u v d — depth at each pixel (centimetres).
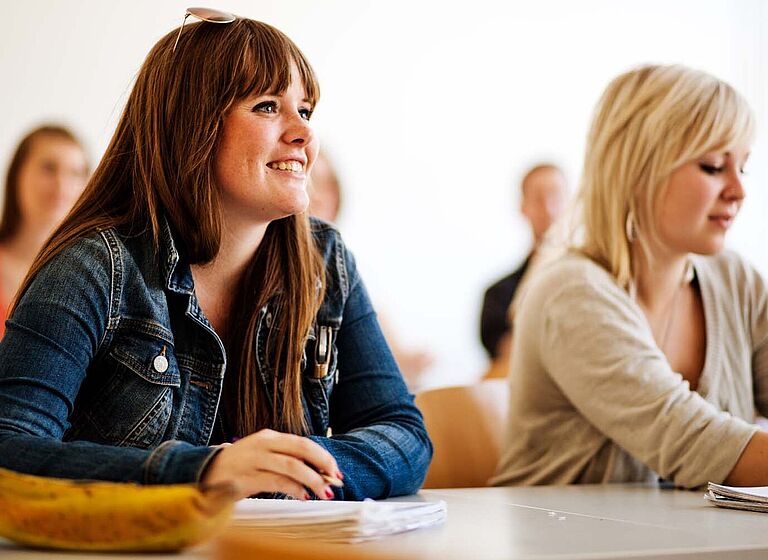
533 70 376
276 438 90
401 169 353
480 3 368
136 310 119
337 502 93
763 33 411
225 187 123
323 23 343
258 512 85
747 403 178
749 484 140
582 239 178
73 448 95
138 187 124
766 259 401
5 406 103
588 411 159
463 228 362
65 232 121
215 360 124
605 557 73
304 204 125
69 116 307
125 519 72
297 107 127
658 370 154
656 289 173
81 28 309
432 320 355
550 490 140
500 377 362
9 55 301
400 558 51
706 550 77
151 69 126
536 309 170
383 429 129
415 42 357
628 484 154
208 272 129
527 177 373
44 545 76
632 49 393
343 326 143
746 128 166
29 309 110
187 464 90
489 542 81
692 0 400
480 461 175
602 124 173
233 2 329
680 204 166
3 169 299
